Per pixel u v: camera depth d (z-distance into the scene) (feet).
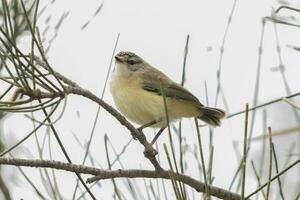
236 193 28.94
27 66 23.71
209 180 26.16
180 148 27.48
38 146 28.09
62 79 28.84
